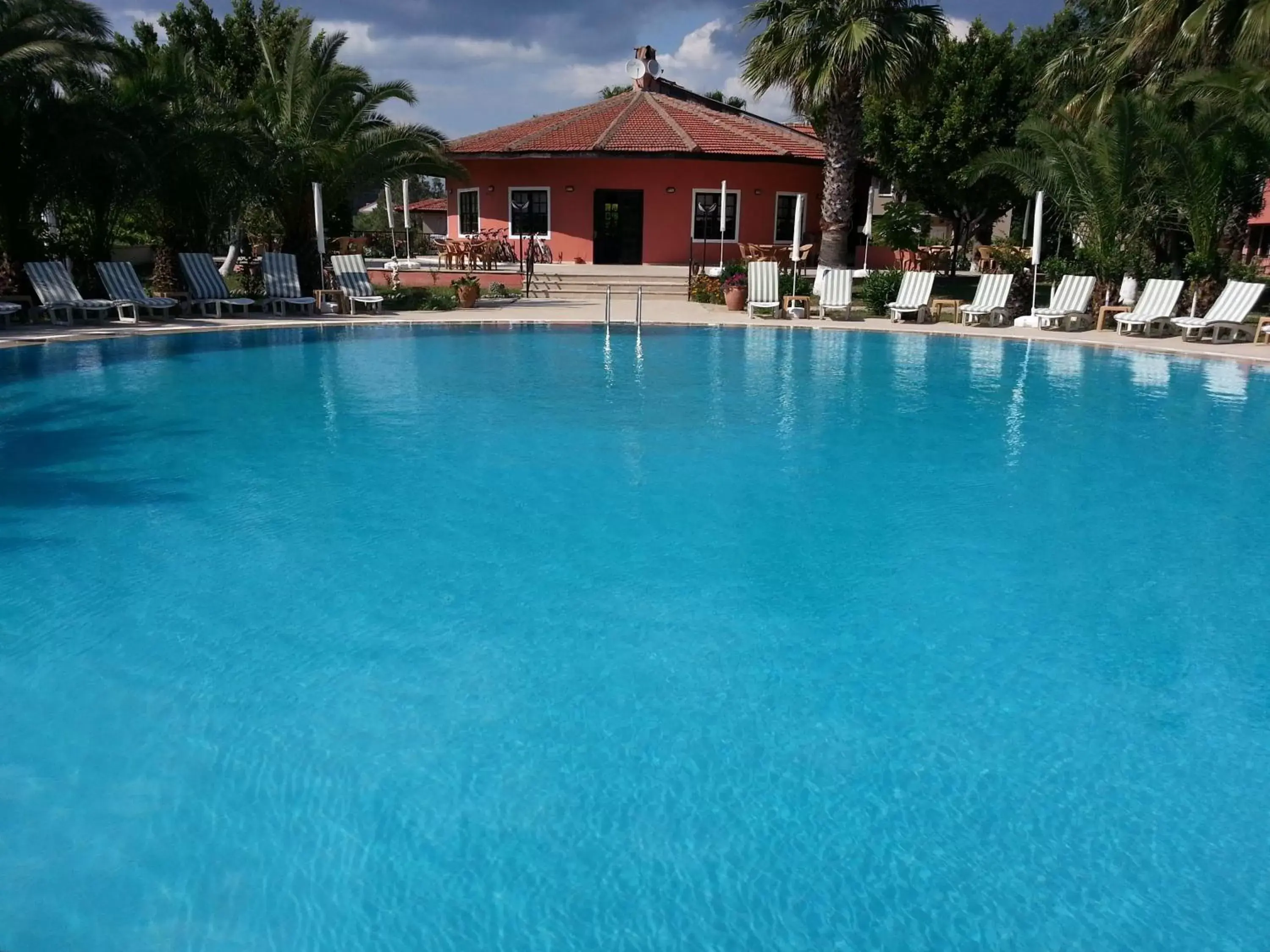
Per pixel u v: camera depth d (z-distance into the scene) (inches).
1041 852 134.1
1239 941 118.5
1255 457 340.5
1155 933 119.8
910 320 752.3
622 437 367.9
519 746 158.1
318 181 787.4
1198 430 382.0
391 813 140.7
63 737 158.1
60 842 133.5
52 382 466.6
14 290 665.6
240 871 128.6
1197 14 680.4
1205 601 217.2
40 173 646.5
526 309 825.5
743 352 597.9
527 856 132.2
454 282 857.5
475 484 303.0
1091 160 687.7
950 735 162.7
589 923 120.5
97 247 713.0
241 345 597.9
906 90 792.3
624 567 235.5
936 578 230.4
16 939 116.7
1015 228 1229.1
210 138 690.2
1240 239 697.6
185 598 213.5
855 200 1210.0
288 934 118.3
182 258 704.4
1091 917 122.2
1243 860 132.6
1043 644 196.2
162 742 157.2
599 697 174.1
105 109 647.1
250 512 273.6
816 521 271.1
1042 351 600.1
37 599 211.9
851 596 219.6
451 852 132.9
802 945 117.4
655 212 1082.1
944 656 191.0
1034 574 232.5
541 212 1108.5
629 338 665.0
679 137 1087.6
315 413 404.5
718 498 291.7
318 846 133.6
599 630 200.7
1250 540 256.5
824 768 153.2
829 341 650.2
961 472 321.7
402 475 312.5
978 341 650.8
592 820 139.8
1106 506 285.3
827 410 422.0
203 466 319.9
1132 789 148.3
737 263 973.8
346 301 756.6
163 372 498.6
